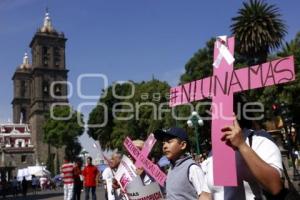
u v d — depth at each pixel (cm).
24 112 14975
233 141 292
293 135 3509
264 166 284
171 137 519
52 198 3588
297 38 3791
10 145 13000
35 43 13488
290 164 3222
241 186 341
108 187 1370
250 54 4338
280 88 3266
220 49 349
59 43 13600
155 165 715
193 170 500
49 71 13338
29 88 15088
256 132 335
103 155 986
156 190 692
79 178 1931
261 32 4216
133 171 798
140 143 831
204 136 4184
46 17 13888
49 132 10519
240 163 334
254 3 4303
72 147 10462
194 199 501
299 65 3512
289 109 3353
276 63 320
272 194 290
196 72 5222
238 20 4338
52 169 11881
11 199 4006
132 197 692
